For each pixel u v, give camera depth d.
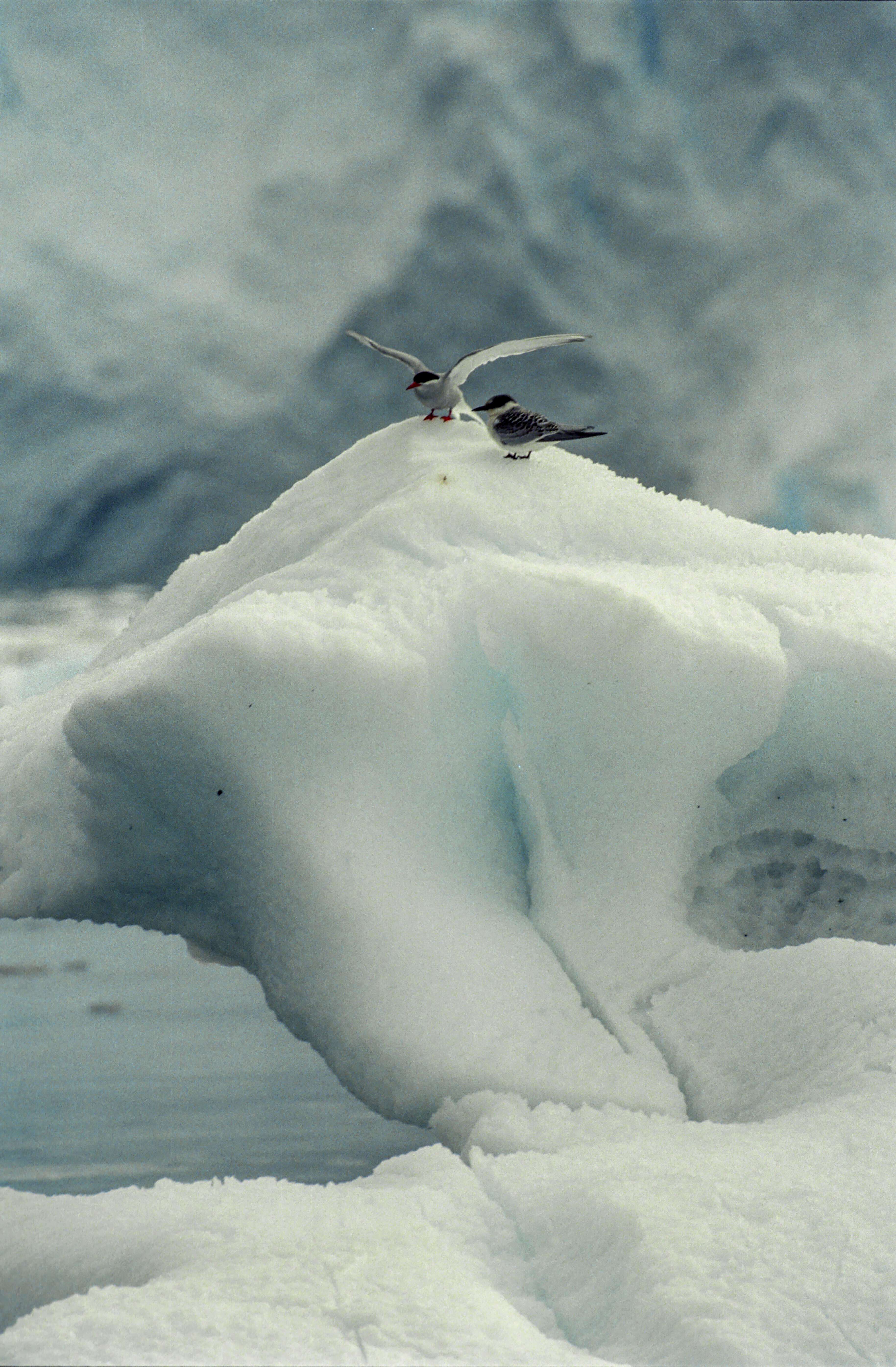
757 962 11.80
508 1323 6.72
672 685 13.55
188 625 17.52
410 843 13.34
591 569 15.45
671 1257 7.06
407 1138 10.91
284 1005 13.59
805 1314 6.58
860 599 15.16
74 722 14.44
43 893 16.91
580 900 13.14
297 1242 7.64
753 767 14.42
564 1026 11.62
